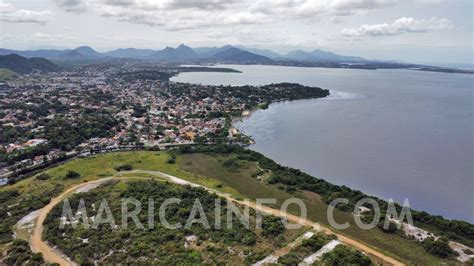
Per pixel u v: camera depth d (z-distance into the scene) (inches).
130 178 5713.6
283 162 6850.4
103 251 3444.9
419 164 6609.3
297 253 3454.7
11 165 6451.8
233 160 6697.8
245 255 3430.1
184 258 3304.6
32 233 3905.0
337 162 6801.2
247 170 6220.5
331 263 3245.6
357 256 3324.3
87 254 3390.7
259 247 3580.2
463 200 5098.4
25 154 6756.9
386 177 5989.2
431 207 4909.0
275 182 5610.2
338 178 5984.3
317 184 5349.4
